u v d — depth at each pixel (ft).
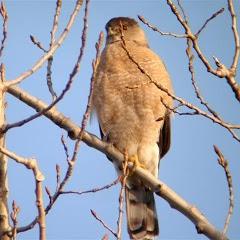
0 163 25.05
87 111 23.90
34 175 22.56
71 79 23.68
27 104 28.91
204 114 24.70
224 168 23.95
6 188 24.91
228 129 24.39
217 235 26.53
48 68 29.12
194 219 27.50
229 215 23.47
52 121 29.58
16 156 22.58
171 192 29.43
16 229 23.45
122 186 24.62
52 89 29.09
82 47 23.41
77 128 29.81
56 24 26.91
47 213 23.85
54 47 25.14
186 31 25.52
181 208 28.22
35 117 24.36
